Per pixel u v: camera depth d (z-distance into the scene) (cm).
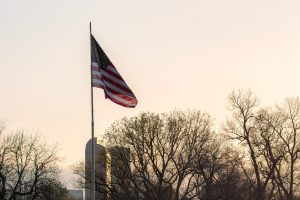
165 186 7988
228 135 7706
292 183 7338
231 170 7644
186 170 7488
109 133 7819
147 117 7750
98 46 3022
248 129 7575
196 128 7731
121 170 7619
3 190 7494
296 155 7400
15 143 7900
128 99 2956
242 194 7700
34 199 7850
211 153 7569
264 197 7562
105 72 2983
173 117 7769
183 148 7650
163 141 7656
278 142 7519
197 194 7412
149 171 7769
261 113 7619
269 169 7425
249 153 7575
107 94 2962
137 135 7688
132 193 7525
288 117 7525
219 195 7362
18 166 7844
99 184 7650
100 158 7831
